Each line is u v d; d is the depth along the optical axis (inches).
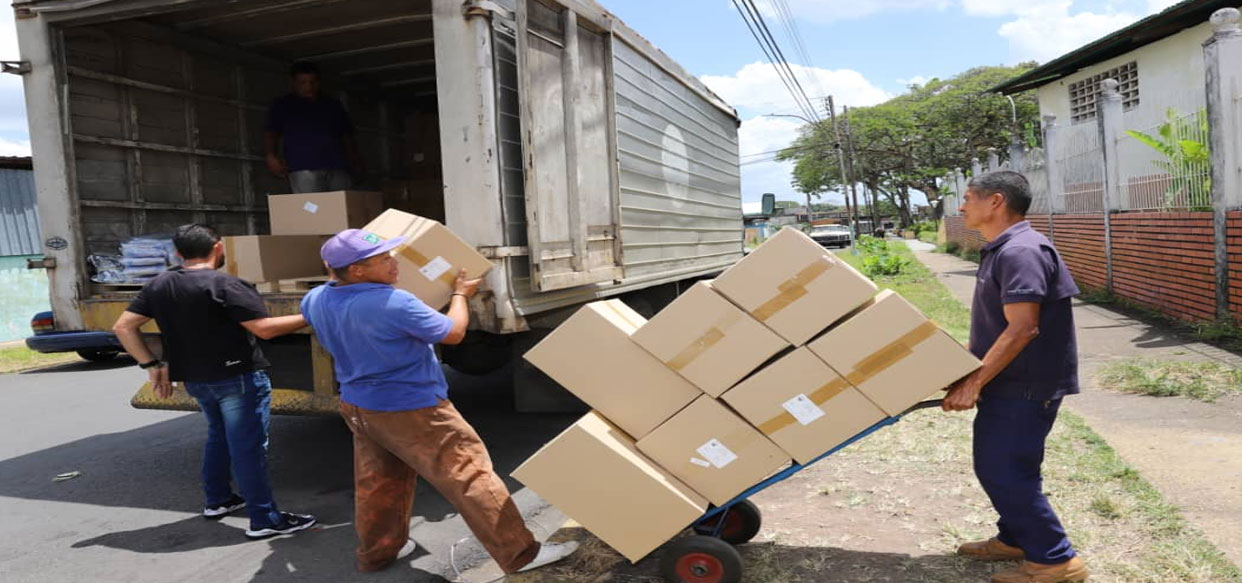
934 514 146.9
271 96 273.3
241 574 139.0
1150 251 365.7
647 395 120.3
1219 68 284.7
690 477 121.0
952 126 1673.2
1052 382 111.2
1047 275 109.3
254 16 225.1
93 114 205.8
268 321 147.2
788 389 115.2
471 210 159.5
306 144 248.1
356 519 136.7
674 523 116.6
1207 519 134.4
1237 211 281.1
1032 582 115.3
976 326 119.1
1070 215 506.9
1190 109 338.0
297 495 183.0
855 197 1569.9
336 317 125.0
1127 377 235.1
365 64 289.1
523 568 128.0
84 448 234.8
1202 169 320.2
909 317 110.1
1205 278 309.3
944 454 179.6
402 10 230.2
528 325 170.7
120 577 139.3
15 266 541.6
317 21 235.8
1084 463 163.0
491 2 159.3
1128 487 149.2
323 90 296.0
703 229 321.7
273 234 193.0
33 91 192.5
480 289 160.1
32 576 140.6
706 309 115.7
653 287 272.4
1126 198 406.0
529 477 118.5
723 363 116.1
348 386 127.2
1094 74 652.1
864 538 138.3
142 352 151.9
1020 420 112.0
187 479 198.5
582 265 189.9
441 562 142.3
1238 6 470.3
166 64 231.3
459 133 159.2
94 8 185.0
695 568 121.2
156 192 225.6
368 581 134.9
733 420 118.1
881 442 190.9
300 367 186.7
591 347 120.4
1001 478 113.9
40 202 195.3
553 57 182.5
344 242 124.2
